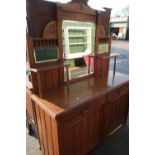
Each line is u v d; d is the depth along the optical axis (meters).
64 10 1.40
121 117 2.17
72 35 1.62
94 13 1.69
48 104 1.26
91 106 1.43
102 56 1.90
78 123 1.36
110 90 1.58
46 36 1.36
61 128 1.18
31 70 1.35
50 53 1.46
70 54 1.69
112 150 1.86
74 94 1.46
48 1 1.28
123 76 2.06
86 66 1.93
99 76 2.04
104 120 1.74
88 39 1.81
